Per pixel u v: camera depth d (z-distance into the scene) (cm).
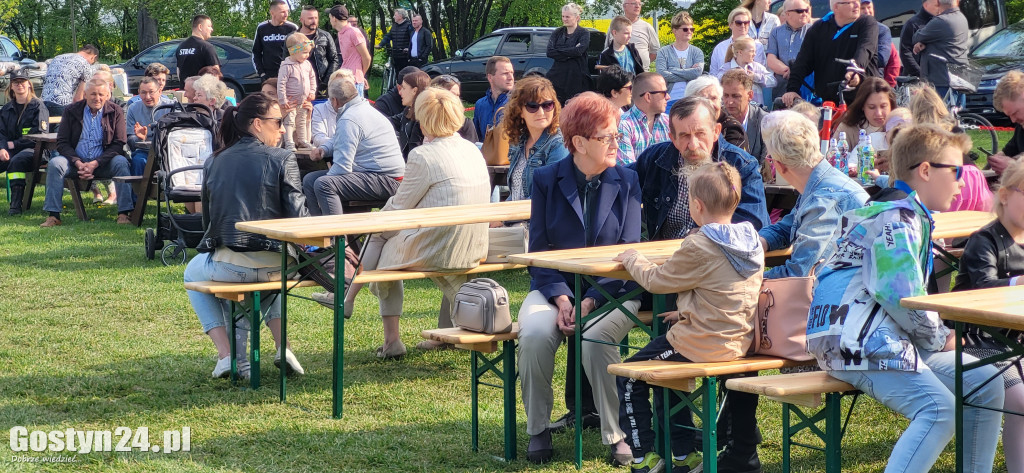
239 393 516
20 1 3584
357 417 479
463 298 428
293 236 446
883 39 852
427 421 474
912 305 311
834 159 622
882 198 342
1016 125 609
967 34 1122
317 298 608
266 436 450
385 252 548
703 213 361
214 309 538
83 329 640
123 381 531
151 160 1004
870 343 321
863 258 329
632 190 448
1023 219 357
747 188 453
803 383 331
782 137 380
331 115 981
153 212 1118
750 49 904
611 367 359
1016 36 1424
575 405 420
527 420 430
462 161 550
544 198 443
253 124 523
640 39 1159
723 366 348
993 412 350
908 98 775
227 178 510
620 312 420
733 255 350
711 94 575
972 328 369
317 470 411
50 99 1347
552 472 409
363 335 631
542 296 430
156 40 3216
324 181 755
